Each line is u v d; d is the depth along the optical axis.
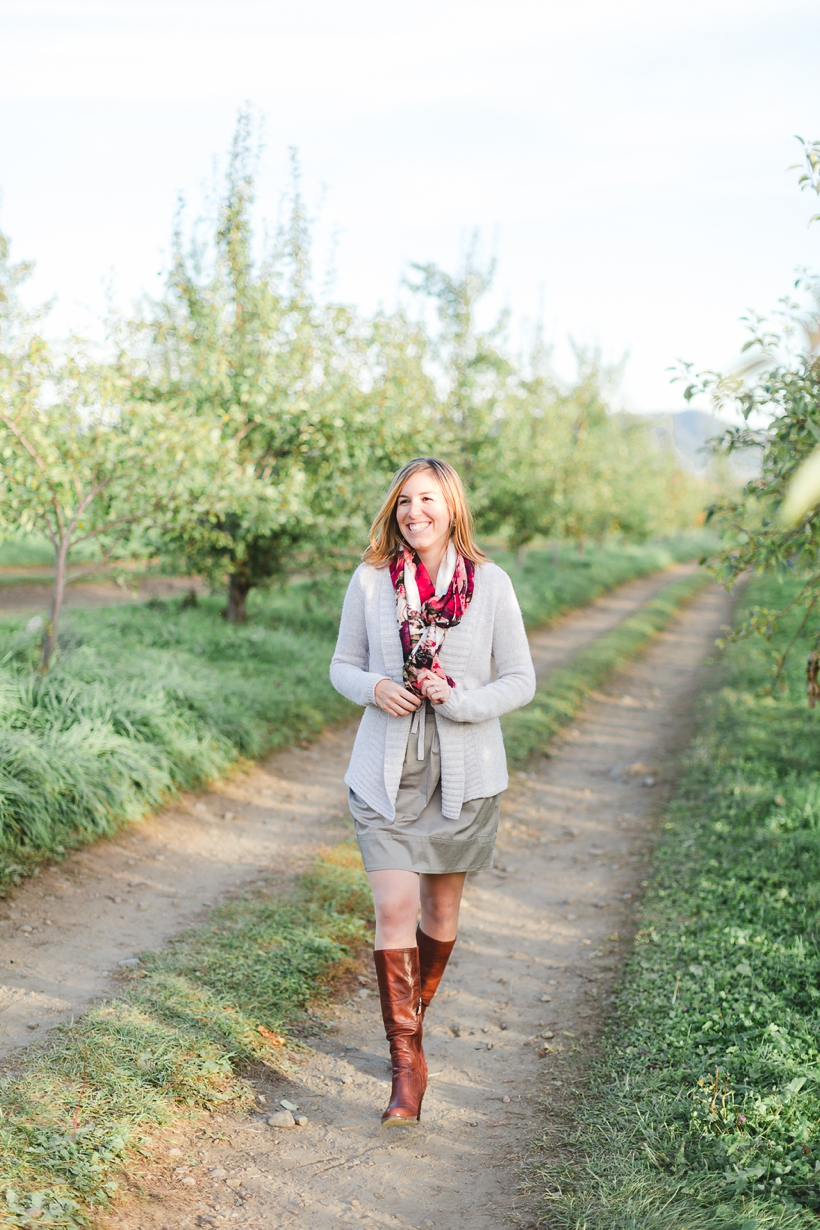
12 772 5.20
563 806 7.29
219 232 10.91
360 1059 3.37
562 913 5.06
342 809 6.73
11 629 8.97
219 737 7.24
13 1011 3.42
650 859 5.86
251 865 5.47
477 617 2.84
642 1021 3.56
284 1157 2.71
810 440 4.02
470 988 4.09
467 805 2.80
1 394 6.57
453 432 15.88
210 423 7.62
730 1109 2.81
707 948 4.16
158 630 10.61
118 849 5.39
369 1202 2.53
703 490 56.31
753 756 7.77
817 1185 2.43
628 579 31.52
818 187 4.12
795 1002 3.58
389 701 2.70
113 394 7.08
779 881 4.98
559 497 23.48
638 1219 2.32
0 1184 2.27
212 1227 2.35
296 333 10.65
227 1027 3.32
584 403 28.55
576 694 11.54
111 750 6.05
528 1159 2.72
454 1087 3.22
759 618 5.39
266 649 10.67
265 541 11.68
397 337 11.80
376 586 2.90
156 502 7.35
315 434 10.33
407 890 2.72
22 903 4.48
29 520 6.91
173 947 4.11
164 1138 2.69
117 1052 3.04
